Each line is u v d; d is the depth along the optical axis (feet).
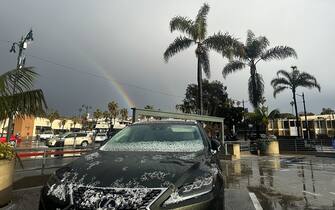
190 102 139.13
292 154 76.48
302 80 118.93
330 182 29.19
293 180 30.58
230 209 18.33
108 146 12.58
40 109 21.81
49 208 8.31
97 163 9.73
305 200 21.17
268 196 22.53
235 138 114.21
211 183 8.97
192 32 74.08
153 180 8.36
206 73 75.25
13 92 20.95
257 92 94.38
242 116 143.13
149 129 14.19
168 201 7.91
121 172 8.77
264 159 59.31
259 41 97.04
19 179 26.61
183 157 10.53
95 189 8.09
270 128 250.37
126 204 7.70
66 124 303.48
